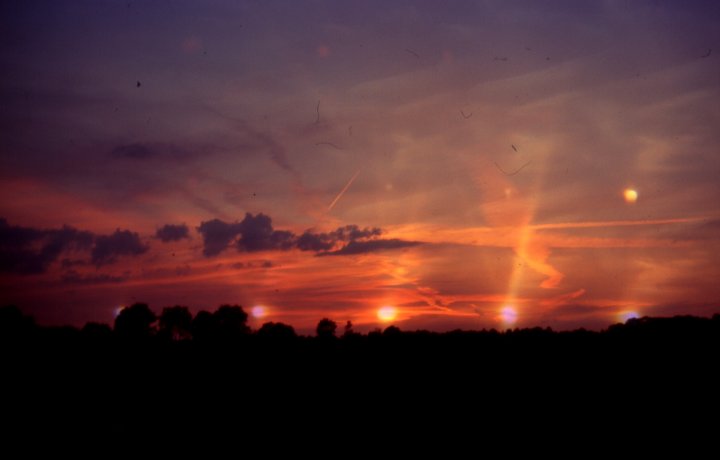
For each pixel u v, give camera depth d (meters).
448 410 11.84
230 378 13.84
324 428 10.95
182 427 10.83
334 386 13.38
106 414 11.33
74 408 11.45
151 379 13.55
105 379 13.27
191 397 12.57
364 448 9.98
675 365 13.14
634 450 9.60
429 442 10.22
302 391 13.05
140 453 9.58
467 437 10.45
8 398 11.48
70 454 9.32
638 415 11.03
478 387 13.05
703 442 9.75
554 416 11.30
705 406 11.12
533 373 13.63
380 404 12.20
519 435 10.45
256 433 10.65
